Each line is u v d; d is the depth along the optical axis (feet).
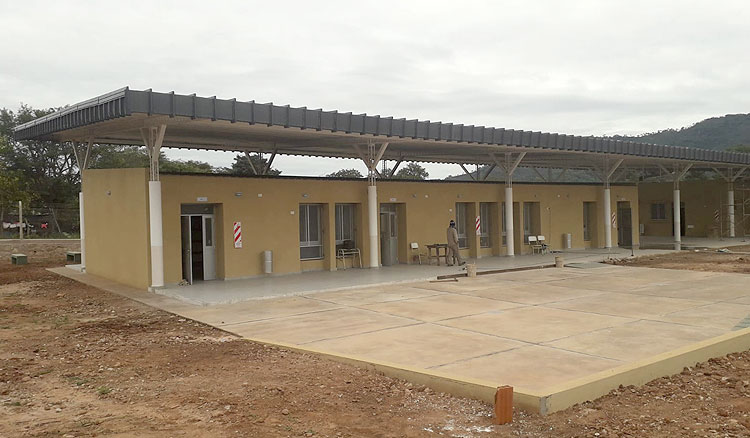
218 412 21.56
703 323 36.91
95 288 57.62
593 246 102.27
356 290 53.88
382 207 75.77
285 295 50.21
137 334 36.52
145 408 22.22
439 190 79.97
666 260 80.64
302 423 20.58
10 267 80.07
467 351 30.22
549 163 110.63
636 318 38.86
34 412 22.03
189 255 58.23
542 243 92.43
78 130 60.64
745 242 114.32
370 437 19.49
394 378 26.32
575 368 26.73
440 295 50.14
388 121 61.98
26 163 148.87
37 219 137.90
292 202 65.77
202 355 30.73
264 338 34.42
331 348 31.40
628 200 107.14
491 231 87.40
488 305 44.70
